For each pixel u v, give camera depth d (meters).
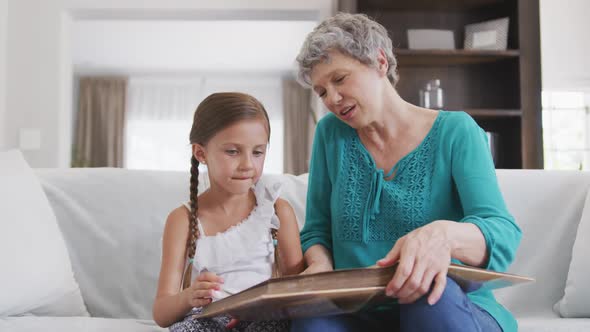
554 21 4.77
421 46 3.61
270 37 6.84
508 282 0.87
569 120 5.52
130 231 1.57
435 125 1.19
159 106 8.80
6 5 3.73
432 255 0.83
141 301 1.53
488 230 0.96
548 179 1.61
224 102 1.12
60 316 1.38
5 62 3.73
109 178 1.62
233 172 1.11
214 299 1.09
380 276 0.80
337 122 1.33
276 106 8.81
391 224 1.17
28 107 3.72
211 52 7.60
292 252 1.23
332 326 0.89
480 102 3.75
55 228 1.44
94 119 8.80
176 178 1.63
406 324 0.85
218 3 3.87
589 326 1.23
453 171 1.15
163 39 6.99
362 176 1.23
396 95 1.22
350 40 1.10
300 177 1.68
